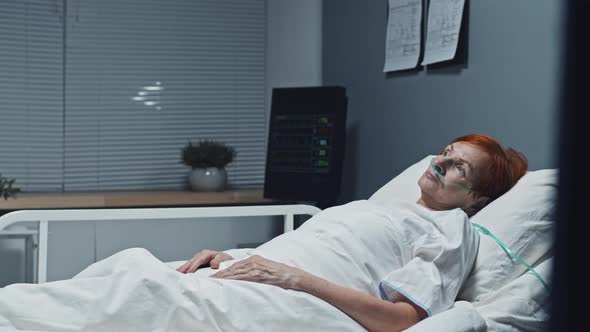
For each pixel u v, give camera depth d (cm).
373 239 153
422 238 151
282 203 336
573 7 15
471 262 151
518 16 199
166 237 322
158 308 124
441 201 174
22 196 327
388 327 136
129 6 364
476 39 222
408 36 267
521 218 154
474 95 224
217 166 354
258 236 337
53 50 354
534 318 140
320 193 304
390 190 206
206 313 125
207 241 329
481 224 161
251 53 383
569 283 15
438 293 138
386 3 289
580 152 15
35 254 291
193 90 376
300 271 139
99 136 362
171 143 374
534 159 192
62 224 301
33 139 352
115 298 123
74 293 124
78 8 356
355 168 322
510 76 204
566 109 15
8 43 346
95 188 362
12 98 348
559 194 15
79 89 358
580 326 15
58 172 356
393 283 140
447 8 236
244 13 382
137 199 320
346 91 333
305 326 130
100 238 310
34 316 121
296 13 373
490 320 138
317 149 308
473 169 169
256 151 385
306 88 317
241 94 383
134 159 368
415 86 265
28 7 348
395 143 282
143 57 368
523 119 197
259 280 138
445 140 243
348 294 136
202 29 376
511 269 149
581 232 15
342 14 339
